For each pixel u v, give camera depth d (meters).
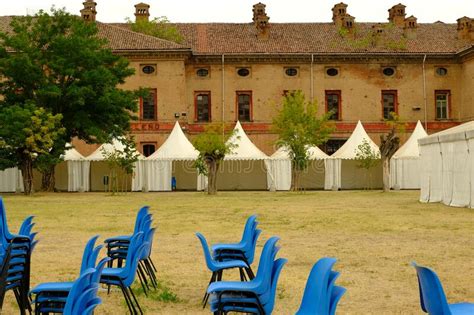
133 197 42.62
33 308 9.93
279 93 61.94
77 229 21.39
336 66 62.28
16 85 47.84
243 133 53.84
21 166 45.59
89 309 5.35
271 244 7.49
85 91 46.09
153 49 59.22
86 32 49.38
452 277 12.12
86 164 52.59
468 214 25.98
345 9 66.69
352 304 9.96
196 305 10.17
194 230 20.98
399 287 11.27
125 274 9.12
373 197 41.31
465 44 63.69
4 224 10.68
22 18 49.59
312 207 31.72
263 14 65.25
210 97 61.56
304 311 5.48
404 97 62.38
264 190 55.47
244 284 7.86
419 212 27.52
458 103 62.38
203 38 64.88
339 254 15.26
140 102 59.81
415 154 54.34
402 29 66.38
